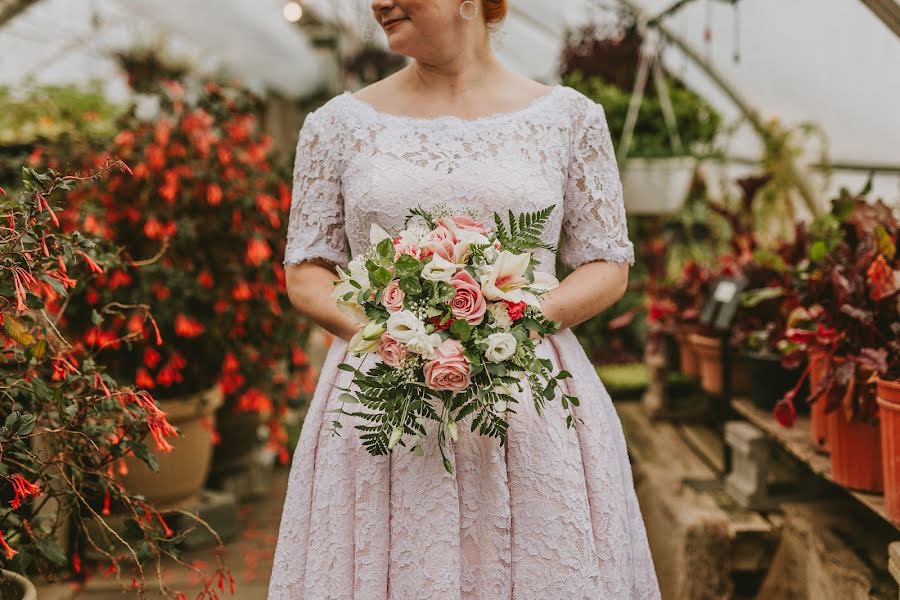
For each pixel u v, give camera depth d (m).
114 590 3.00
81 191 3.46
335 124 1.86
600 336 5.07
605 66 4.72
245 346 3.84
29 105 5.92
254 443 4.34
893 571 2.02
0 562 2.02
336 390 1.79
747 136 4.98
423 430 1.57
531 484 1.70
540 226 1.59
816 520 2.69
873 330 2.30
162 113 3.67
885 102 3.92
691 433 3.96
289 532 1.78
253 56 7.49
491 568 1.66
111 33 6.99
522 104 1.88
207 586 2.22
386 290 1.50
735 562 2.80
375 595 1.66
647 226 4.88
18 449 1.86
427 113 1.86
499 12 1.91
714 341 3.60
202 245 3.69
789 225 4.64
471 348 1.48
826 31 3.78
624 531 1.83
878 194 4.45
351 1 7.60
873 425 2.34
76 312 3.22
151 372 3.43
